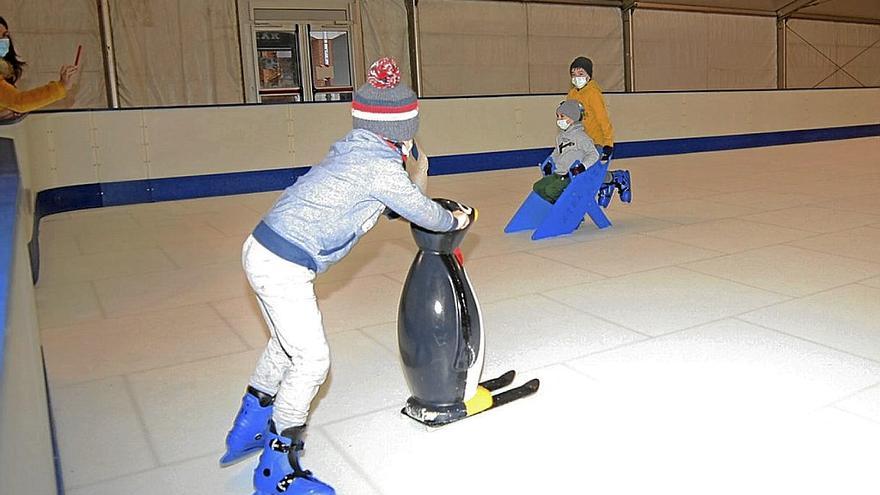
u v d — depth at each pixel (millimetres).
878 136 14219
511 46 12773
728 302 3611
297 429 1949
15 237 1375
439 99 9875
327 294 4055
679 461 2123
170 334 3449
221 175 8586
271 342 2100
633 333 3219
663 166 10047
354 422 2461
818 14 15992
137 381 2883
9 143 3473
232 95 10836
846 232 5184
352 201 1906
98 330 3539
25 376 1088
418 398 2455
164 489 2088
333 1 11289
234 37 10742
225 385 2822
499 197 7668
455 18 12203
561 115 5453
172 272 4703
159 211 7496
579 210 5461
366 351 3135
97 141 7871
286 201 1922
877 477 1998
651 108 11453
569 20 13289
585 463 2133
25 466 877
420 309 2352
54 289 4359
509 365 2910
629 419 2395
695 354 2939
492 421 2424
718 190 7574
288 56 11172
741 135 12453
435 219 2059
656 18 14109
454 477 2088
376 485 2064
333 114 9156
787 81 15914
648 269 4328
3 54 4719
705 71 14859
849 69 16750
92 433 2443
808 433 2252
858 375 2668
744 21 15164
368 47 11664
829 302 3541
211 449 2318
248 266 1921
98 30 9984
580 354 2996
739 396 2533
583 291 3916
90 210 7707
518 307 3674
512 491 2006
